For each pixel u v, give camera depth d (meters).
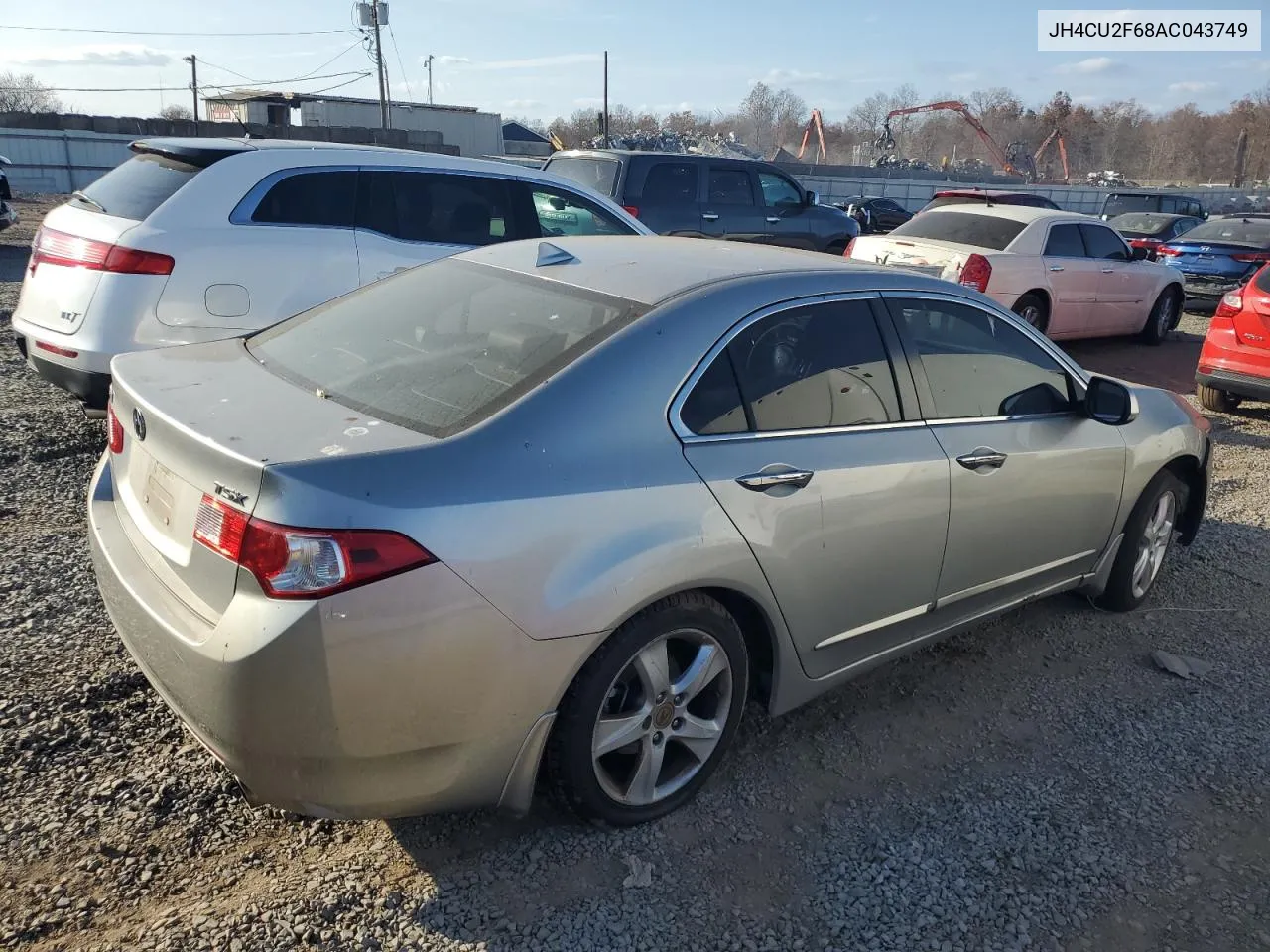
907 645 3.59
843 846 2.92
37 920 2.43
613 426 2.67
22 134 31.72
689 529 2.71
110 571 2.76
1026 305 10.62
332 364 3.01
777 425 3.02
